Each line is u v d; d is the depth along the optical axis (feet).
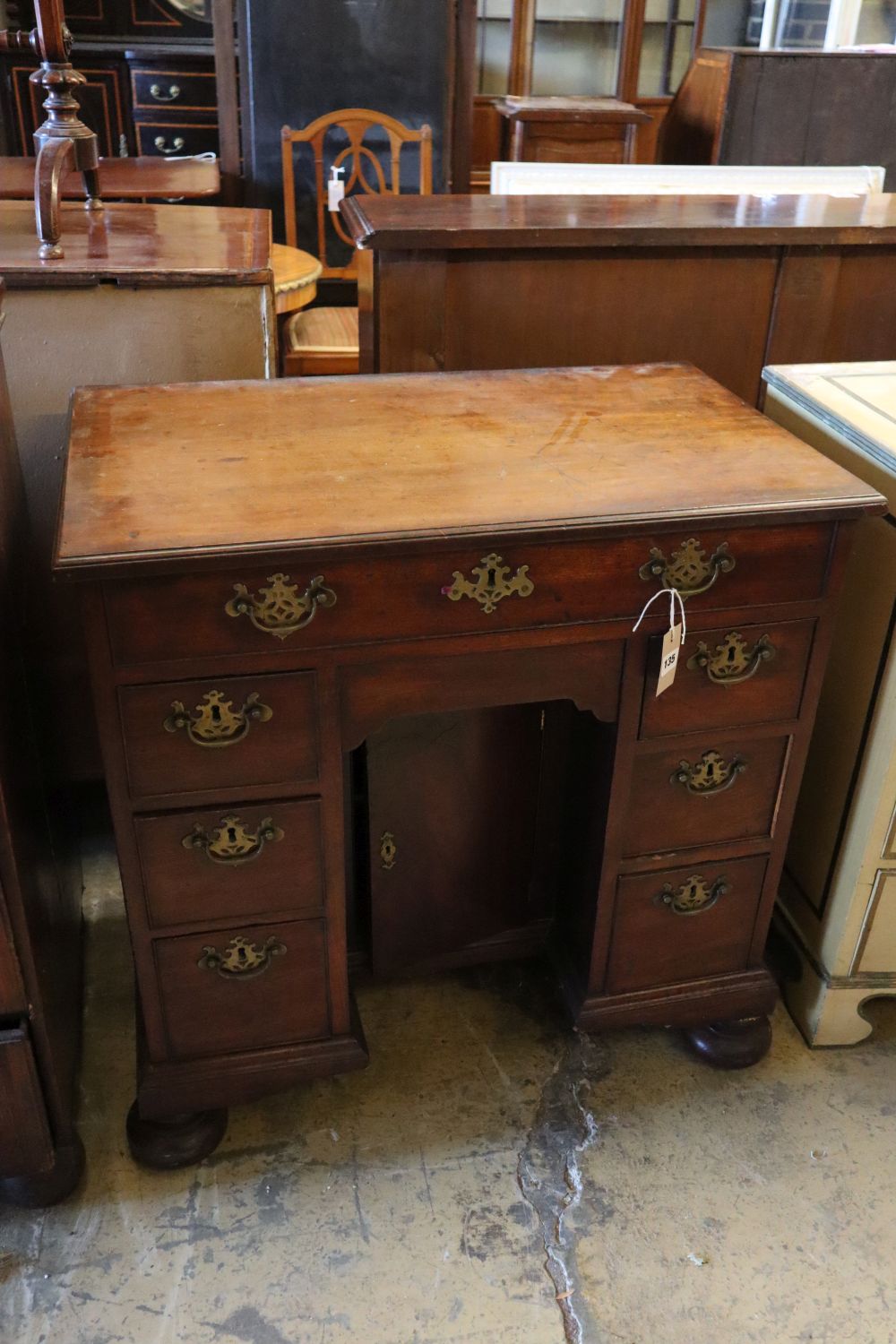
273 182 11.63
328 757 3.72
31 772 4.20
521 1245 4.09
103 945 5.41
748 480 3.74
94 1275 3.95
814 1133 4.57
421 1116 4.60
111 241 5.40
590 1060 4.88
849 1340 3.80
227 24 11.03
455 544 3.34
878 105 12.43
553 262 5.29
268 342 5.12
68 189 7.85
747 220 5.50
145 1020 4.08
